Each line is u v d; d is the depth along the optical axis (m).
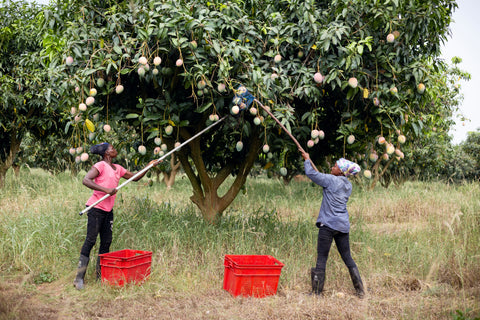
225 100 4.37
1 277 3.67
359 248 4.87
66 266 4.07
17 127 8.50
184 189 10.89
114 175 3.83
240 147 4.42
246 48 3.93
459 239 5.02
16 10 8.12
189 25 3.71
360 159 5.36
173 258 4.21
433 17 4.03
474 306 2.97
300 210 7.67
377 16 3.90
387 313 3.08
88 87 4.11
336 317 2.97
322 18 4.29
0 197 7.12
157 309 3.14
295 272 3.95
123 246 4.46
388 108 4.10
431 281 3.86
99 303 3.22
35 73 7.84
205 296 3.48
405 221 7.41
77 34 3.88
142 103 4.19
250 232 4.61
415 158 11.71
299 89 4.04
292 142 4.54
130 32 4.05
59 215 5.18
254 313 3.05
